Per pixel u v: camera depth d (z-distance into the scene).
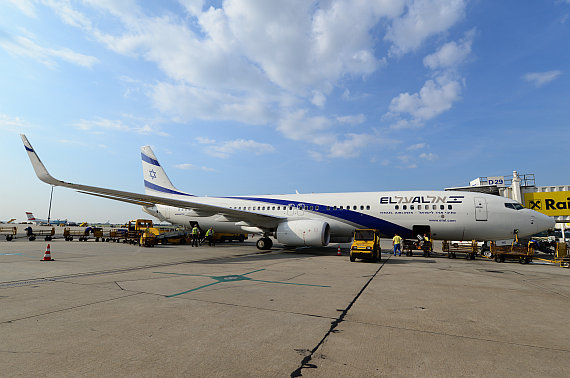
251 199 22.89
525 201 24.73
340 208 19.84
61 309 5.82
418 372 3.38
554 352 4.01
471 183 28.03
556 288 8.48
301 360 3.67
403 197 18.88
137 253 17.45
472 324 5.15
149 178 27.03
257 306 6.15
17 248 19.41
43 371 3.32
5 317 5.29
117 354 3.80
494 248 16.27
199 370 3.38
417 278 9.76
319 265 12.87
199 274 10.18
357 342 4.28
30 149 14.52
